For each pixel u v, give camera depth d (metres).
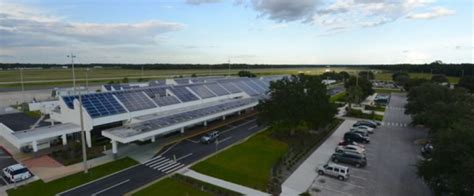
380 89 150.88
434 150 31.33
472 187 25.59
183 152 48.72
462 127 30.62
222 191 34.38
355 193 34.19
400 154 48.00
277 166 42.03
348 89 93.06
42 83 151.00
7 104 93.81
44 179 37.97
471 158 26.23
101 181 37.56
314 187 35.72
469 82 106.38
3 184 36.78
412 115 69.56
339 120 73.50
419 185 36.31
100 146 50.56
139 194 33.94
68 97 53.72
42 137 45.28
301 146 51.25
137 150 49.28
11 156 46.50
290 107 52.03
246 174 39.72
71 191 34.75
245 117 75.50
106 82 155.75
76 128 49.25
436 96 61.50
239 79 101.31
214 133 56.06
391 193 34.16
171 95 68.62
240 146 51.94
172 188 35.47
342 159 43.62
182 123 53.94
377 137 58.50
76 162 43.78
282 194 33.75
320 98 54.00
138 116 56.84
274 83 55.91
